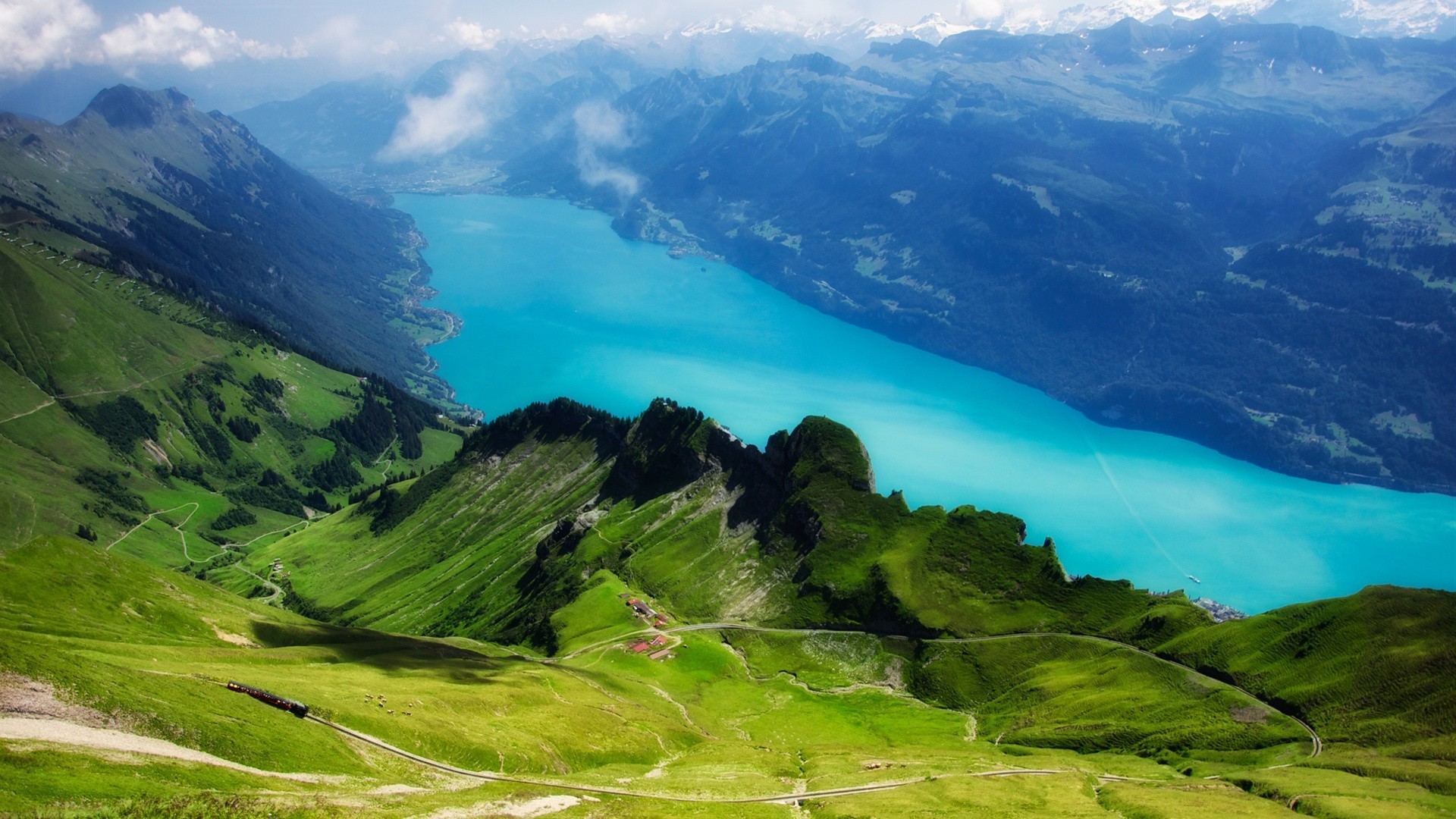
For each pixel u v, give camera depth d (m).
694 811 120.75
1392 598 194.12
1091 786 152.25
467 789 122.75
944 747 194.25
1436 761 153.25
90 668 116.38
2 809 79.56
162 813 87.50
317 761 119.25
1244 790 148.25
